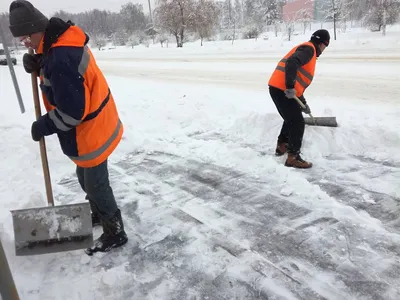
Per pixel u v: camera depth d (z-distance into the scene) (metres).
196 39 37.41
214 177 3.71
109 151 2.39
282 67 3.83
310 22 35.62
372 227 2.69
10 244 2.55
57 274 2.38
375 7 26.55
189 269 2.38
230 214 3.00
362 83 8.08
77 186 3.71
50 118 2.12
